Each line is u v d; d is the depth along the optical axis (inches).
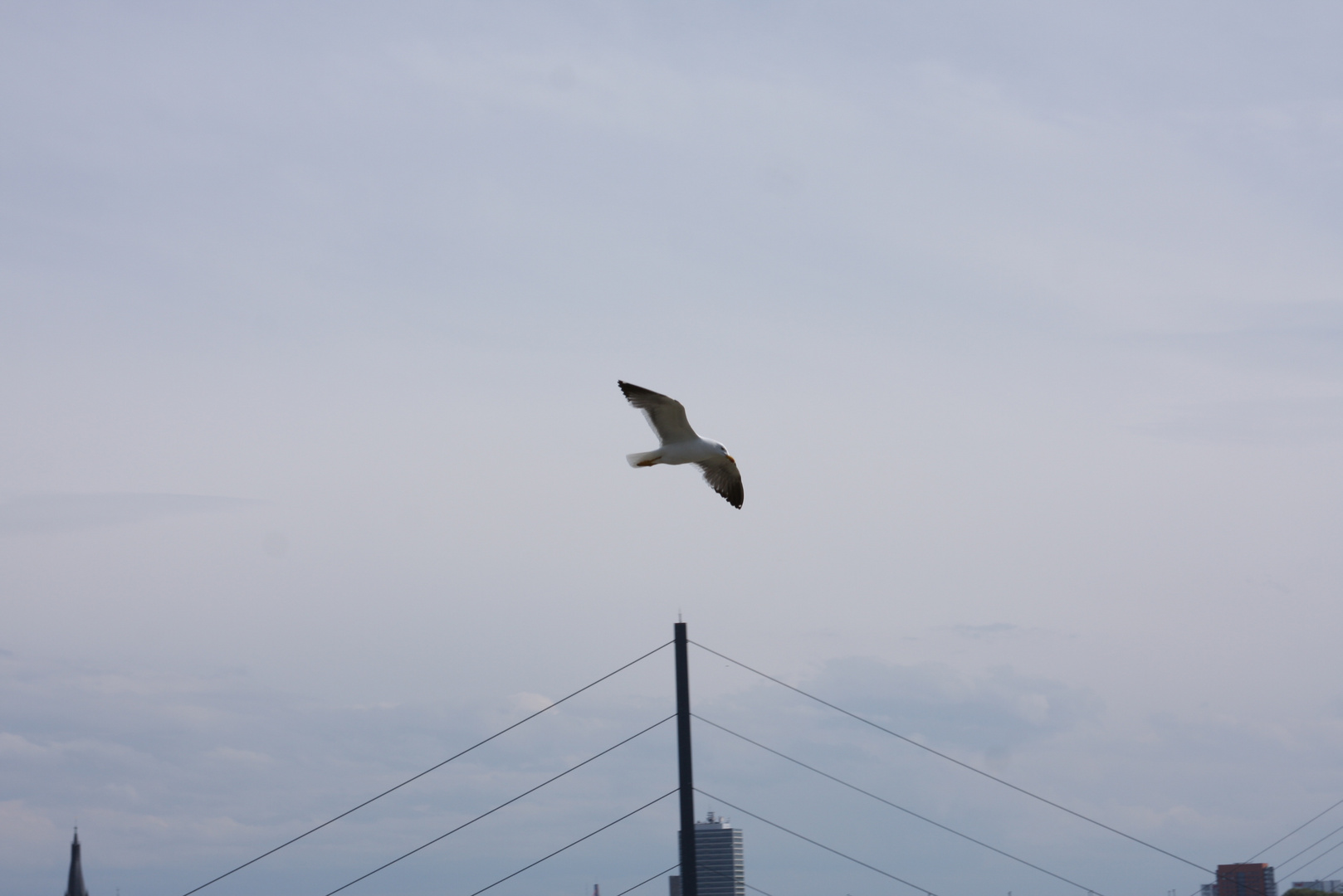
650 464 1203.2
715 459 1198.9
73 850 6446.9
